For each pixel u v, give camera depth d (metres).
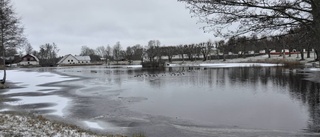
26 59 145.88
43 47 167.62
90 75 56.16
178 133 13.61
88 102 22.78
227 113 18.09
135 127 14.79
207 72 56.59
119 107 20.52
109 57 173.50
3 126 9.70
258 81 35.94
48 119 15.49
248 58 105.00
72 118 17.03
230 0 5.84
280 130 14.03
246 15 6.02
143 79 44.38
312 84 31.16
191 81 38.66
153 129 14.36
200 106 20.52
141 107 20.47
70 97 25.59
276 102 21.27
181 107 20.28
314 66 58.88
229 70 60.75
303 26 6.02
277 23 6.03
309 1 5.63
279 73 47.47
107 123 15.73
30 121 11.97
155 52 137.00
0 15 31.72
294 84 31.70
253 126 14.91
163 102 22.47
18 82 40.72
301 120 15.93
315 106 19.48
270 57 98.94
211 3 5.98
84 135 10.38
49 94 27.66
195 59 132.12
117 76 52.44
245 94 25.52
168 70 69.56
